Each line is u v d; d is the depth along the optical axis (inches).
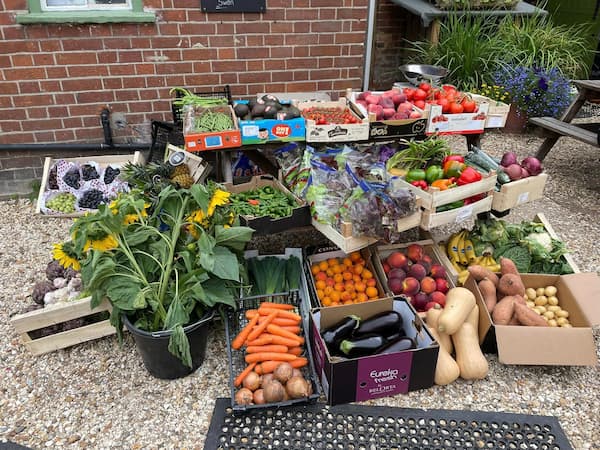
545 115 227.6
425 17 227.8
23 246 141.3
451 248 122.3
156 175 125.6
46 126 165.2
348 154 116.0
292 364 90.8
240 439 82.6
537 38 239.9
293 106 131.0
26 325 95.9
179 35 163.5
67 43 155.7
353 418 86.1
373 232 96.0
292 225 109.1
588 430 85.6
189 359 85.0
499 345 90.6
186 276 90.0
